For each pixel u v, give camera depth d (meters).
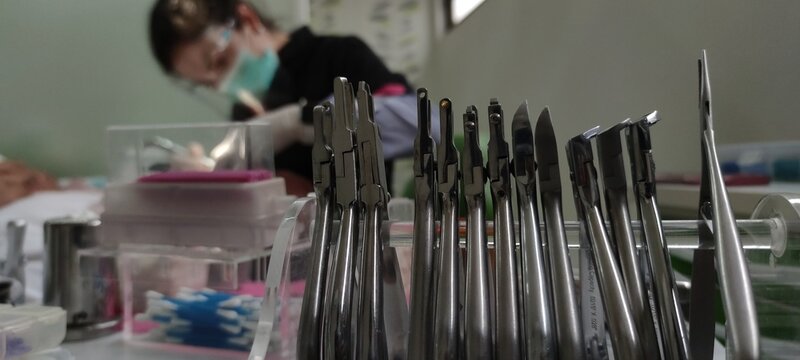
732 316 0.20
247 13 1.50
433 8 1.83
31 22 1.33
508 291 0.25
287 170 1.19
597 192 0.27
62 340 0.42
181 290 0.47
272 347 0.33
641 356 0.23
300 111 1.30
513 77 1.18
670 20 0.67
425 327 0.26
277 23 1.56
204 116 1.48
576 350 0.24
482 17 1.37
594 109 0.86
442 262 0.27
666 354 0.25
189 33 1.44
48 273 0.50
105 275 0.50
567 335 0.24
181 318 0.45
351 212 0.29
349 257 0.28
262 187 0.46
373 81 1.45
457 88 1.58
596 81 0.85
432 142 0.29
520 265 0.28
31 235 0.88
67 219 0.51
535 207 0.28
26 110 1.34
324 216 0.30
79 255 0.50
